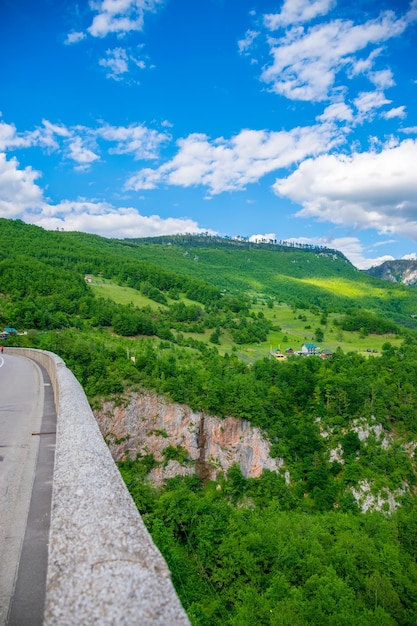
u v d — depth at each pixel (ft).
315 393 264.11
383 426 253.85
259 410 237.45
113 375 201.16
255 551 105.09
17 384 60.13
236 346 483.10
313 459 227.61
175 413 210.38
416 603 105.70
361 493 214.28
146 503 126.00
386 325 642.63
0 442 27.86
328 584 93.86
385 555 121.70
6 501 18.10
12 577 12.36
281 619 83.66
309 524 139.64
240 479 214.69
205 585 96.07
